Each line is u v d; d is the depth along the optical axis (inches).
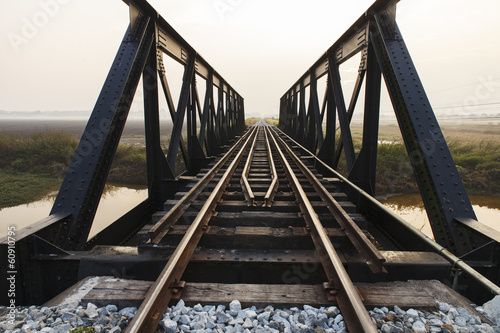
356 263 123.2
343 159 632.4
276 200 214.8
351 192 238.7
